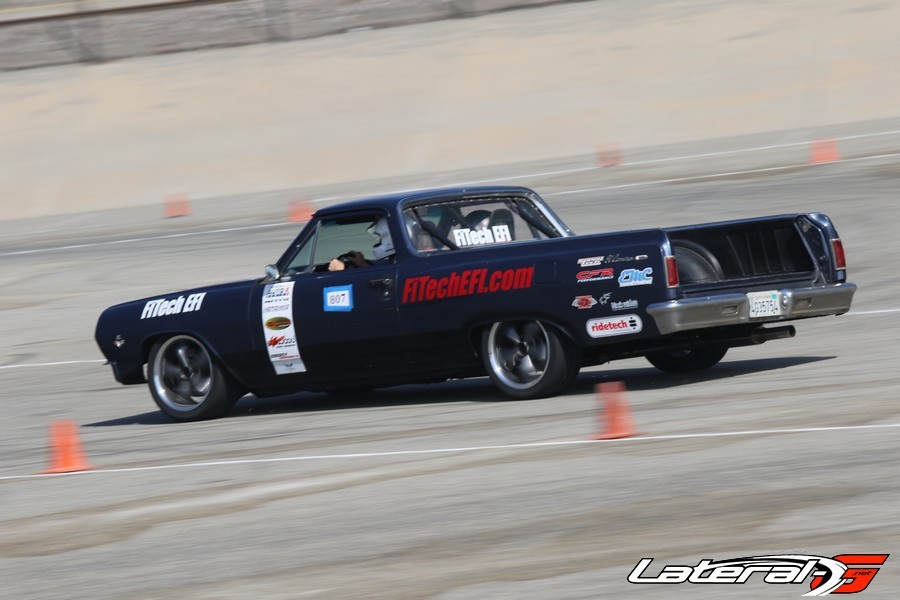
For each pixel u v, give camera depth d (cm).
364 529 1989
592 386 3153
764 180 6894
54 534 2186
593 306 2859
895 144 7725
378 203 3173
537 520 1938
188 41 14550
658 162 8375
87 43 14712
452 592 1634
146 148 12094
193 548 1986
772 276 2984
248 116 12469
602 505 1981
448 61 12850
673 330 2789
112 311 3488
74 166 11938
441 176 9200
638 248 2822
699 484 2042
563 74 12125
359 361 3167
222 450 2853
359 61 13300
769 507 1870
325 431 2967
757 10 12656
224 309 3316
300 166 11131
